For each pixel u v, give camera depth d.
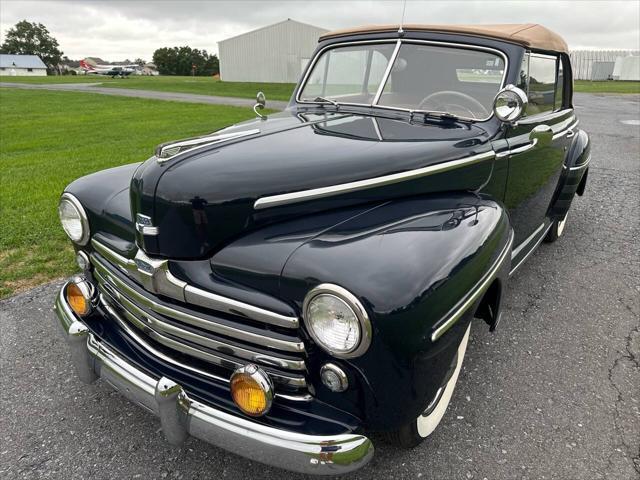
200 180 2.08
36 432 2.55
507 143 2.92
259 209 2.10
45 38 115.50
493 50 2.98
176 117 15.97
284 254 1.91
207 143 2.39
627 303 3.76
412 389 1.83
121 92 29.06
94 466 2.35
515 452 2.39
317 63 3.59
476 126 2.89
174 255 2.10
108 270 2.40
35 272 4.27
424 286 1.75
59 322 2.54
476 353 3.15
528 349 3.19
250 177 2.12
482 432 2.51
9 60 99.12
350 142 2.53
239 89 31.78
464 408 2.67
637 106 18.22
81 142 11.30
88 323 2.48
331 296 1.69
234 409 1.93
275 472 2.31
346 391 1.83
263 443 1.80
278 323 1.83
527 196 3.40
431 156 2.47
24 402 2.76
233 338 1.98
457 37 3.05
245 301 1.89
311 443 1.76
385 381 1.78
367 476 2.26
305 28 39.94
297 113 3.33
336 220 2.15
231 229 2.08
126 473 2.31
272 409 1.91
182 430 2.00
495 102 2.75
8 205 6.07
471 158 2.61
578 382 2.88
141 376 2.11
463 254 1.95
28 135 12.56
